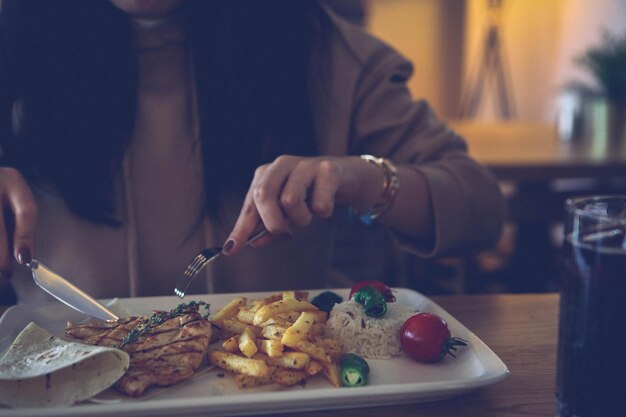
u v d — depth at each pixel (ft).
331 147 2.57
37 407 1.29
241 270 2.48
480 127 6.77
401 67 2.71
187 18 2.39
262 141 2.35
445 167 2.41
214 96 2.33
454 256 2.35
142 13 2.23
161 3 2.19
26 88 2.31
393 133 2.61
